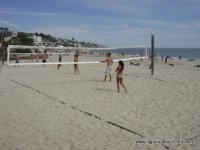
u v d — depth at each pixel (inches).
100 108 248.8
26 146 158.9
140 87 365.7
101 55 1934.1
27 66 763.4
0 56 767.7
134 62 971.9
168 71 646.5
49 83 394.3
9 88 348.2
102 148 158.9
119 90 342.0
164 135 181.2
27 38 2677.2
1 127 191.2
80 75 511.8
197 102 275.3
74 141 168.6
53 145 161.5
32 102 268.2
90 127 195.8
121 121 210.1
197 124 203.6
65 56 1510.8
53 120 210.4
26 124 199.3
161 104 267.6
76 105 257.6
